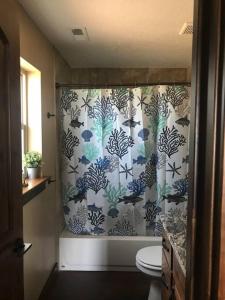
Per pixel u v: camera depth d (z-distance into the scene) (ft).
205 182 2.24
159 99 9.54
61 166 10.11
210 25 2.17
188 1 6.09
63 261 10.05
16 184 4.45
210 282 2.17
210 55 2.17
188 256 2.64
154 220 10.06
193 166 2.45
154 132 9.74
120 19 7.09
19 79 4.55
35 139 7.93
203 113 2.26
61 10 6.56
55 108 9.62
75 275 9.70
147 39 8.59
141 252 7.93
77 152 9.77
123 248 9.91
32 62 7.16
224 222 2.05
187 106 9.40
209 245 2.17
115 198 9.92
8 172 4.12
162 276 6.84
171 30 7.80
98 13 6.72
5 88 3.98
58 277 9.57
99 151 9.75
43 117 8.18
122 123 9.62
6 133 4.02
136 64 11.71
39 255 7.86
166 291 6.24
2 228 3.95
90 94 9.62
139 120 9.62
